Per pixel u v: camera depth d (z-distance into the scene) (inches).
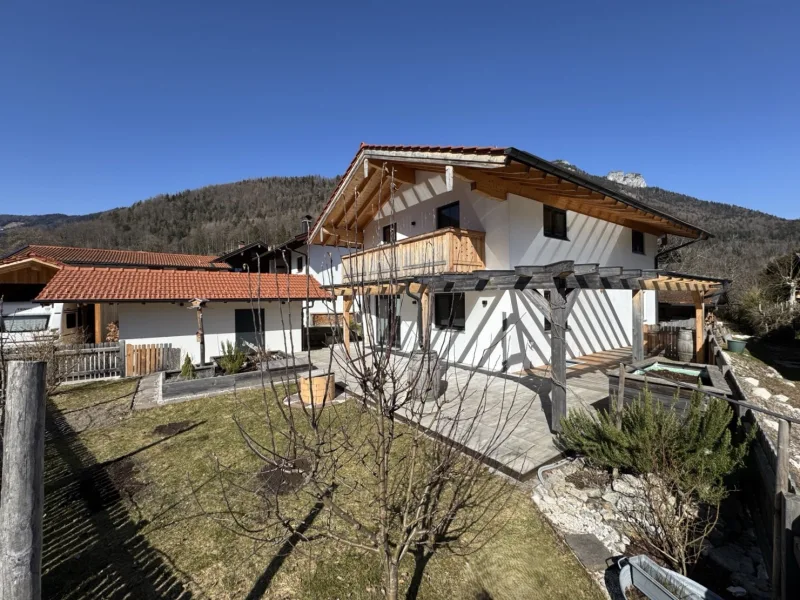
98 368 439.2
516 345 410.0
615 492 175.5
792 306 571.2
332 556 143.9
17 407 68.0
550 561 140.3
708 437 151.6
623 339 583.2
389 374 106.8
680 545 132.6
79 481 201.9
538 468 198.5
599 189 342.0
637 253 599.2
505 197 385.4
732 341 493.7
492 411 286.5
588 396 322.3
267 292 573.6
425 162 348.2
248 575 135.6
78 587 130.7
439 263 387.9
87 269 531.8
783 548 111.6
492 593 127.1
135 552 147.6
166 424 287.7
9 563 67.3
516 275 256.5
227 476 205.2
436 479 106.9
